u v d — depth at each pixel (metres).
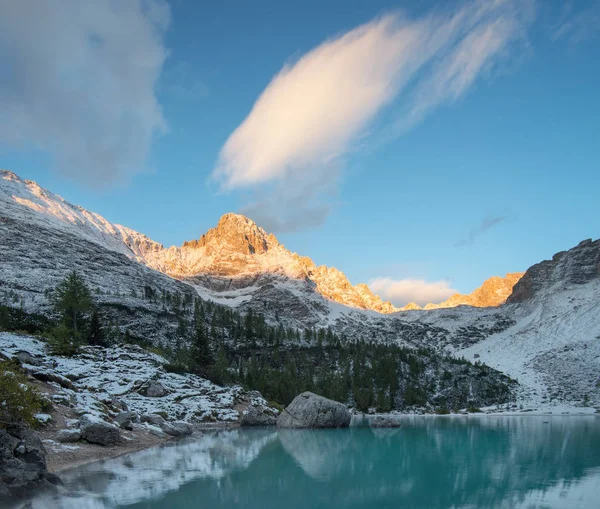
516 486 26.08
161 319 180.00
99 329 89.81
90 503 20.50
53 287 190.62
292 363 152.88
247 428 60.00
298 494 23.77
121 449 35.34
